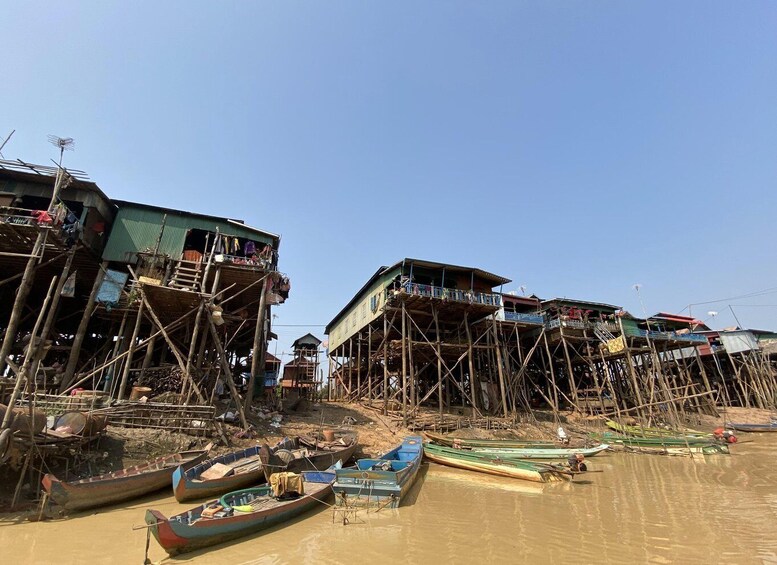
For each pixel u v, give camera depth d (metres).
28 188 22.12
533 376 42.75
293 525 11.12
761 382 46.94
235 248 25.06
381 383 38.41
